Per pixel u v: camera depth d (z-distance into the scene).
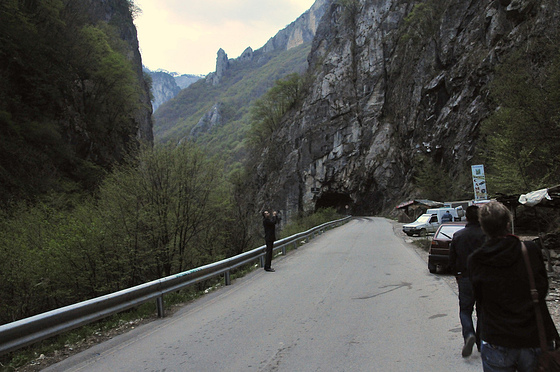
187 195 13.00
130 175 12.65
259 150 117.75
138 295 6.88
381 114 86.12
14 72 32.84
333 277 10.41
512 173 21.31
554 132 19.95
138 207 11.87
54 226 11.84
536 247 2.39
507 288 2.33
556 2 28.66
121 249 10.88
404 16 90.69
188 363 4.61
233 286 10.20
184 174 13.01
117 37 64.44
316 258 14.76
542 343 2.17
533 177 21.27
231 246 16.03
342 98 92.94
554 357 2.08
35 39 35.44
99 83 47.75
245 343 5.26
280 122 113.00
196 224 13.52
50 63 38.31
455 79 53.81
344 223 48.97
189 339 5.64
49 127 32.81
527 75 24.34
